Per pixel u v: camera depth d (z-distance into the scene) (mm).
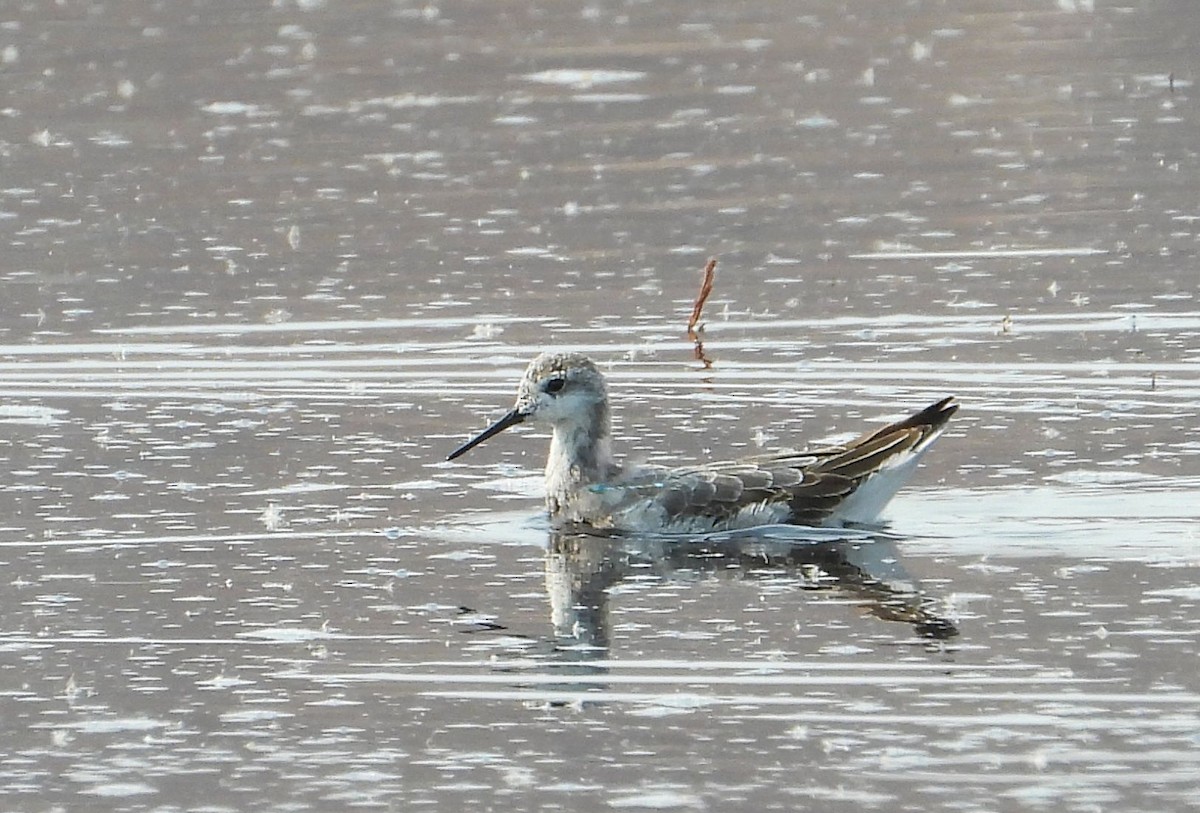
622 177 27234
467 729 12008
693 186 26797
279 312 21547
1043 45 34625
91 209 25828
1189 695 12133
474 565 14797
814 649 12961
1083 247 23484
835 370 19297
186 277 22922
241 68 33281
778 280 22484
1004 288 21938
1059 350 19703
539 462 17391
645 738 11836
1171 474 16250
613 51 34625
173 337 20734
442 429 18078
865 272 22750
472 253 23797
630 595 14070
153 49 34531
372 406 18688
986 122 29797
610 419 16156
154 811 11109
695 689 12438
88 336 20766
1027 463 16656
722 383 19000
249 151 28625
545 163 28047
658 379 19188
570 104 31219
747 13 37750
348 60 33844
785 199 26047
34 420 18234
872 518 15641
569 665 12812
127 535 15320
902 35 35812
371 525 15633
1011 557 14695
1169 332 20156
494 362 19875
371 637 13344
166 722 12164
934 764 11375
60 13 37469
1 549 15008
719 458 16859
